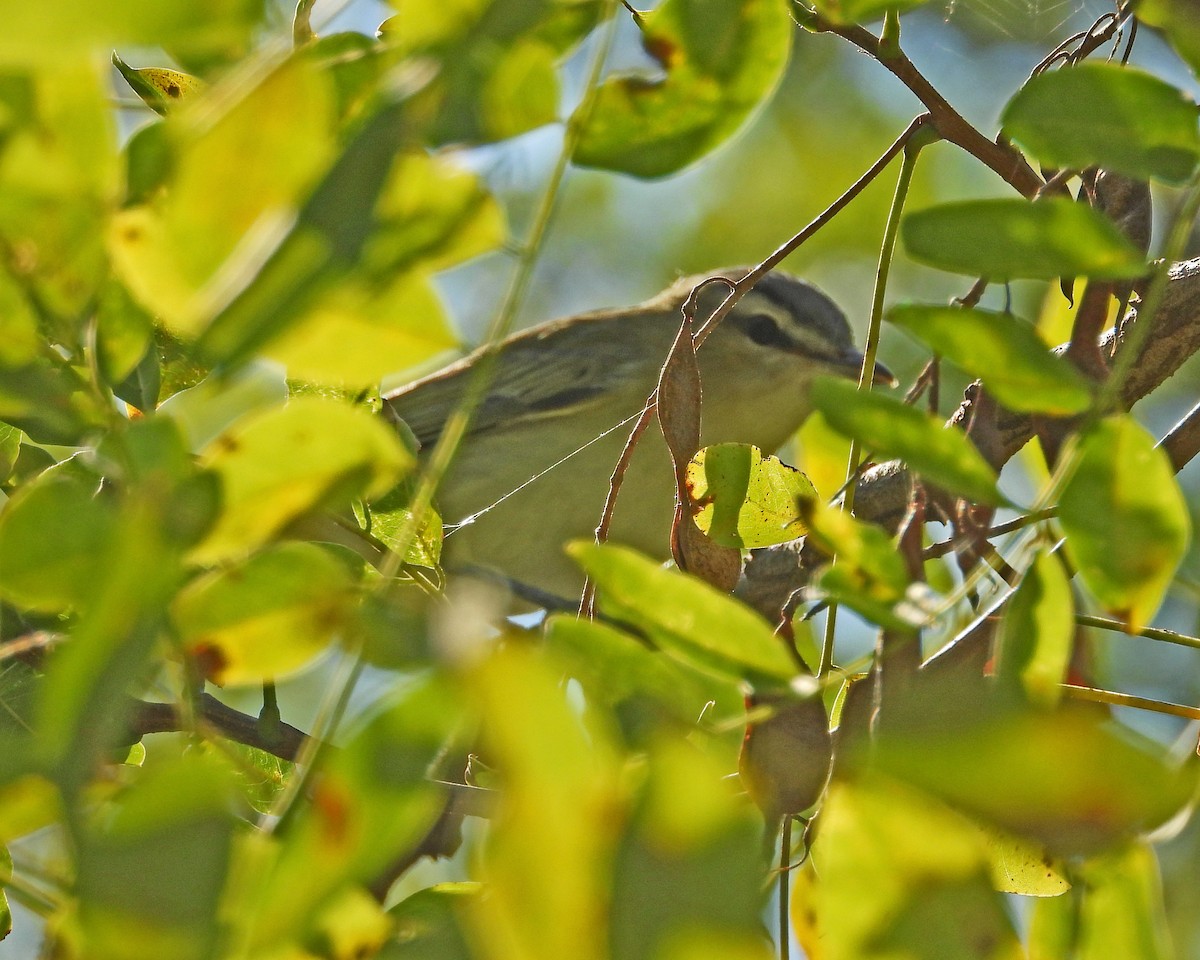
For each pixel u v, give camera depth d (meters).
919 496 5.24
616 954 2.99
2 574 3.67
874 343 6.13
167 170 3.45
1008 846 4.83
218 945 3.05
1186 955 5.83
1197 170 4.30
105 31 2.79
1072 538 4.11
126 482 3.57
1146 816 3.40
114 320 4.20
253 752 7.00
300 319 2.90
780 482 5.88
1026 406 4.20
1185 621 10.54
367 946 3.81
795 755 4.52
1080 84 4.33
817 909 4.22
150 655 3.00
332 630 3.94
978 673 4.28
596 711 3.48
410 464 3.68
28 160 3.66
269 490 3.62
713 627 3.84
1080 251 3.99
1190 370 12.65
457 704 3.07
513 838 2.91
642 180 4.58
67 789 2.88
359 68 3.68
